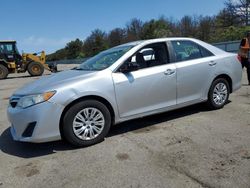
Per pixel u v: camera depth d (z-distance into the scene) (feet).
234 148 14.62
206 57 20.79
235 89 22.54
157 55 18.79
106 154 14.97
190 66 19.56
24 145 17.11
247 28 148.15
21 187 12.39
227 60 21.74
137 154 14.70
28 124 15.21
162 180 12.06
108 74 16.75
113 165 13.70
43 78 18.28
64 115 15.56
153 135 17.20
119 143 16.31
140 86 17.49
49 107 15.06
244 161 13.19
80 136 15.92
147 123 19.45
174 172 12.63
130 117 17.48
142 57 18.16
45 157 15.19
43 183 12.58
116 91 16.75
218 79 21.26
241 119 19.07
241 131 16.89
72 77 16.63
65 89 15.46
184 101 19.56
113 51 19.44
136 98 17.46
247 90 28.58
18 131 15.51
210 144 15.29
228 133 16.70
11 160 15.16
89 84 16.01
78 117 15.80
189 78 19.51
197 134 16.85
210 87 20.88
